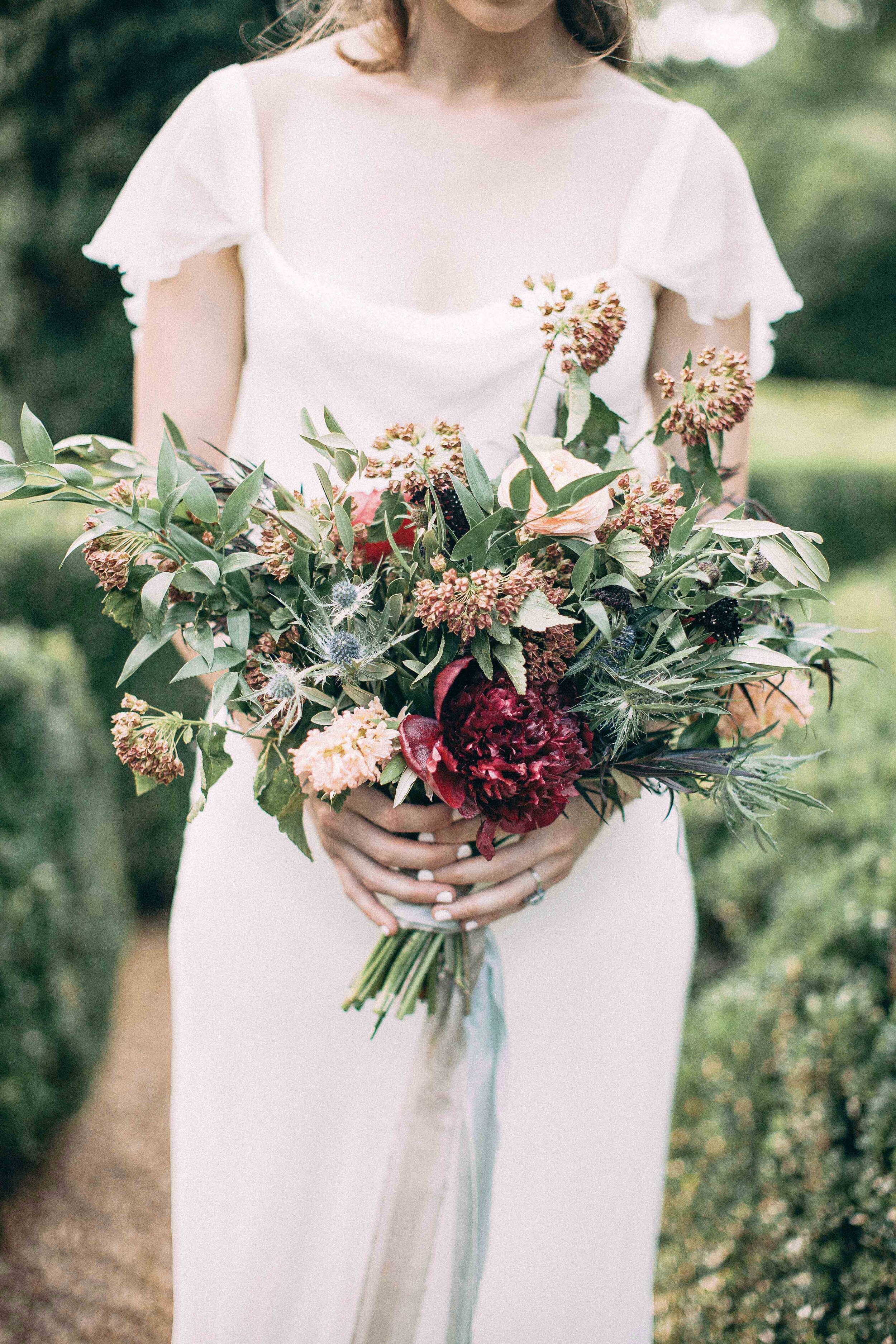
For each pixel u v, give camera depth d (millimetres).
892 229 10789
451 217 1442
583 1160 1494
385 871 1302
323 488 1113
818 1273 1795
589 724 1187
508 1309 1504
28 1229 2516
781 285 1559
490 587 1018
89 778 3062
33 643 3062
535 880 1312
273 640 1135
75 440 1264
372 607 1131
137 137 5082
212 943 1460
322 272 1429
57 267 5242
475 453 1070
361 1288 1483
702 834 3217
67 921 2650
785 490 5527
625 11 1534
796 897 2371
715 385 1171
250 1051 1448
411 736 1079
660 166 1461
